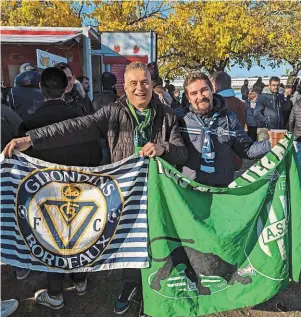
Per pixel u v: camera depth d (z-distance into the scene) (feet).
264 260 8.67
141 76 8.13
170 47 46.14
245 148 9.60
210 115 9.27
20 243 8.29
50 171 8.18
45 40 23.24
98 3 45.75
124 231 8.46
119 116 8.42
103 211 8.41
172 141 8.57
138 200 8.39
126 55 31.63
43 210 8.29
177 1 47.29
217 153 9.25
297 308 9.55
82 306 9.55
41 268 8.43
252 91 26.17
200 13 46.19
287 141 8.80
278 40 48.91
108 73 16.71
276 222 8.75
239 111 14.05
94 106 14.25
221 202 8.45
